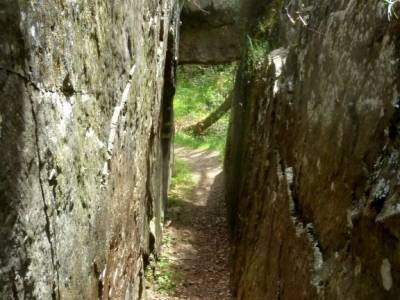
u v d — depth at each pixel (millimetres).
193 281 8289
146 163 6820
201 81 22172
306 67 5074
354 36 3713
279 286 4738
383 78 3055
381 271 2633
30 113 2092
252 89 8742
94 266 3480
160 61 7484
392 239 2523
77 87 2883
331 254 3508
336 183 3590
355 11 3811
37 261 2199
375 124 3041
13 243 1935
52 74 2391
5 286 1870
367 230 2846
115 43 4008
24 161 2027
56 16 2447
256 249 6238
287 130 5508
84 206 3102
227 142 13219
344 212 3336
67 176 2670
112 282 4344
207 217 11359
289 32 7434
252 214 6965
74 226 2859
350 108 3506
